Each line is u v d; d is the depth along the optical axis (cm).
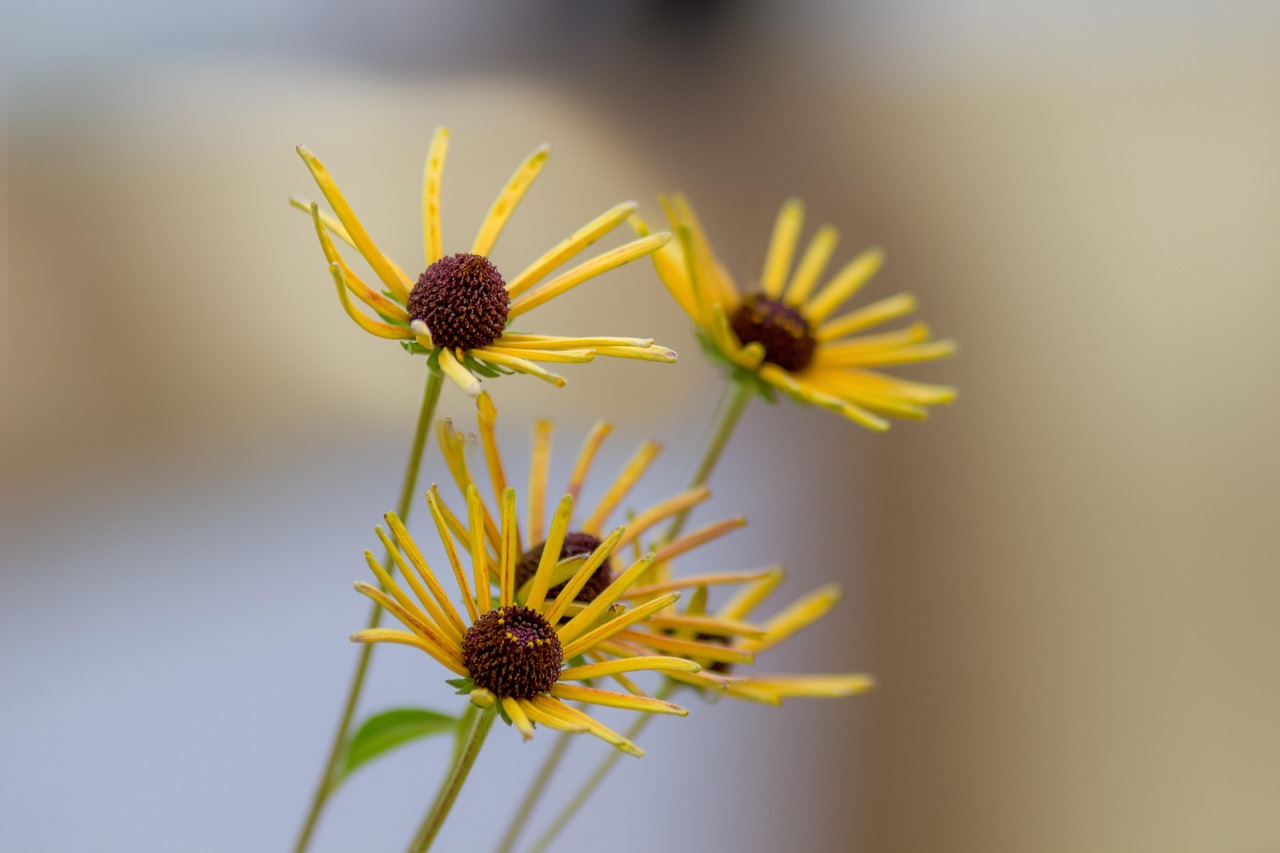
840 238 157
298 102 142
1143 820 148
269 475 137
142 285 138
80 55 142
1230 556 156
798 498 150
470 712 56
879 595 150
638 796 132
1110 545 156
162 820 111
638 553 56
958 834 146
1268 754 150
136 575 129
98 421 136
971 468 156
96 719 116
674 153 153
